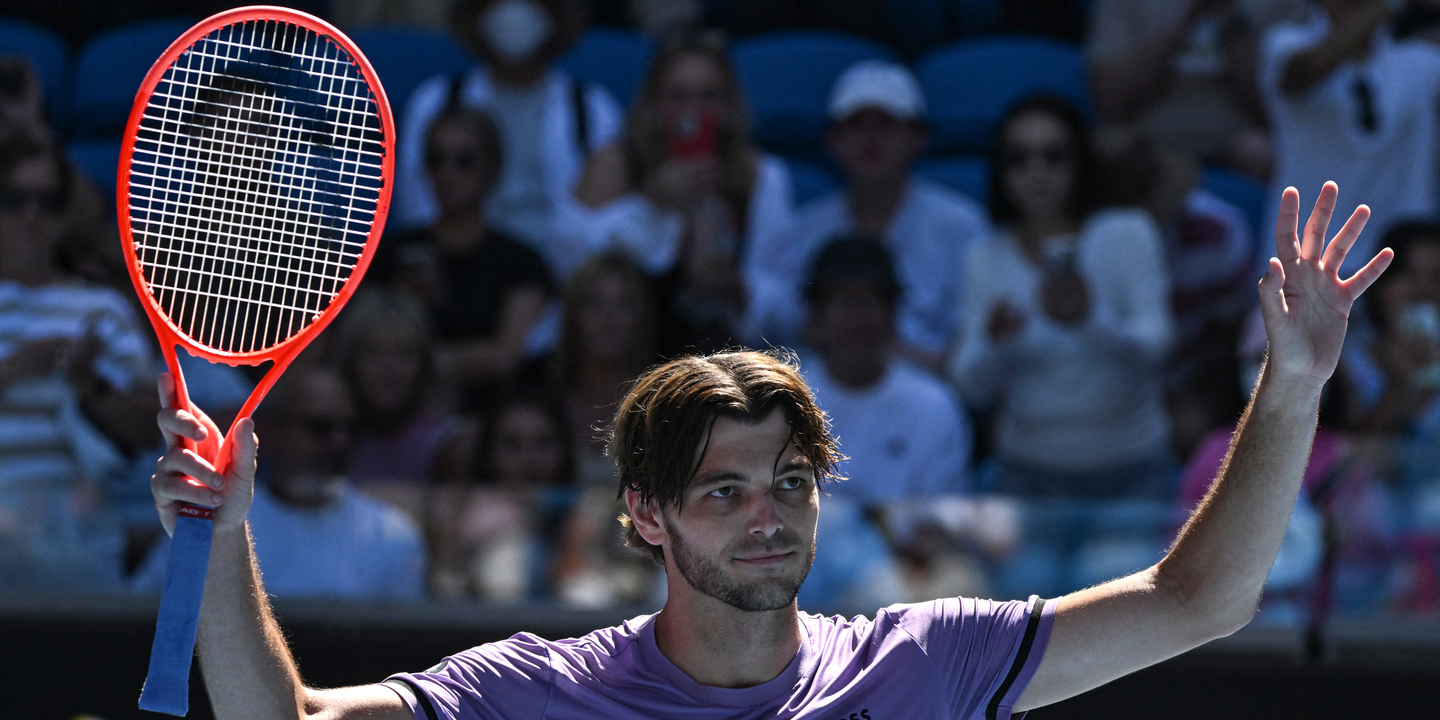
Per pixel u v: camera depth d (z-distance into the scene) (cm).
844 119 2153
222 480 659
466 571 1597
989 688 765
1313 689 1580
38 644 1563
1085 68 2442
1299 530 1611
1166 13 2303
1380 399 1880
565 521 1606
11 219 1802
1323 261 745
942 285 2162
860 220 2178
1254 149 2297
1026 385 1972
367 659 1581
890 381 1922
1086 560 1593
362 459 1805
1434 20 2248
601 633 783
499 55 2212
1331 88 2184
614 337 1919
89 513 1616
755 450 718
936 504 1609
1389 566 1608
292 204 1347
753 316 2114
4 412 1691
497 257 2075
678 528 726
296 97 1316
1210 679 1570
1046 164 2006
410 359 1817
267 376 734
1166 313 1997
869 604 1592
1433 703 1584
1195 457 1866
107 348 1781
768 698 736
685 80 2119
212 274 809
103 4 2577
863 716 737
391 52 2452
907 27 2616
